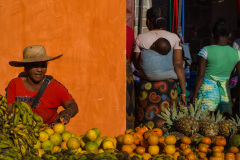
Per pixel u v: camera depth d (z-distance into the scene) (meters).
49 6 4.48
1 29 4.38
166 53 5.12
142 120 5.26
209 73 5.34
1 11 4.37
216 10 10.47
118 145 4.00
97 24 4.60
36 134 3.45
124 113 4.75
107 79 4.67
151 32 5.24
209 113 5.31
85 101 4.62
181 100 5.34
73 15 4.54
